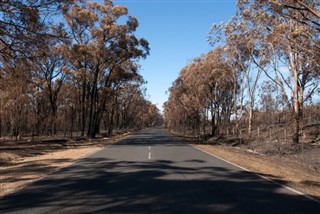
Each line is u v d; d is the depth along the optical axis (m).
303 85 34.06
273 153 29.97
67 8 18.05
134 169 15.98
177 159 20.72
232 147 38.59
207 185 11.85
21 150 28.09
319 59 15.86
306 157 25.67
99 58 46.62
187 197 9.87
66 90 58.22
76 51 39.91
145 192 10.56
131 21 47.03
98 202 9.21
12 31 16.75
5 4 15.93
